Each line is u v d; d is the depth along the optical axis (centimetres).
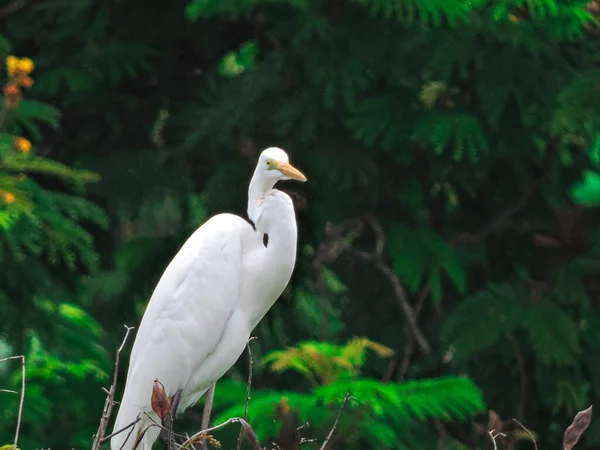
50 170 925
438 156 1195
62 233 983
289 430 744
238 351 934
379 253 1238
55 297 1134
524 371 1241
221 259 915
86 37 1230
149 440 907
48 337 1134
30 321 1125
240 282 923
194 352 905
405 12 1151
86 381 1198
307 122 1156
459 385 1032
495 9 1143
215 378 932
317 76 1131
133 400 898
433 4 1085
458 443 1243
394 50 1148
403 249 1190
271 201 918
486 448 729
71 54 1230
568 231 1245
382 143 1145
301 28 1135
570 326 1175
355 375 1028
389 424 1138
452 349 1200
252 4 1109
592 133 1123
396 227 1212
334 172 1165
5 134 923
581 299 1202
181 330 901
